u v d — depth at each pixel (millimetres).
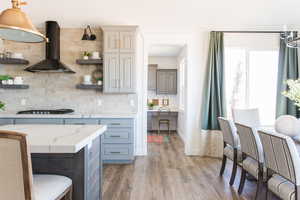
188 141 5008
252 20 4355
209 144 4867
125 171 3842
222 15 4160
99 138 2318
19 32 2061
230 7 3873
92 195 2037
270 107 5109
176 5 3826
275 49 4926
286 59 4785
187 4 3791
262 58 5074
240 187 2932
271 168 2168
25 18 1946
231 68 5094
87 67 4816
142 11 4039
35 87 4816
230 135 3186
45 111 4578
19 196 1203
